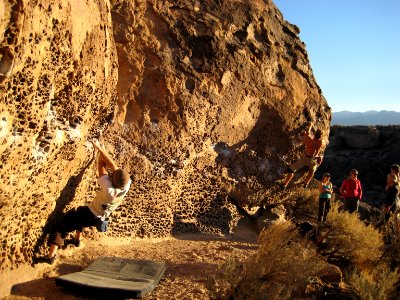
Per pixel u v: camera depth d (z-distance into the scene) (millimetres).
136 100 7250
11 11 3658
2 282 4453
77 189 5789
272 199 10047
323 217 9398
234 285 5289
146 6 7676
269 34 9805
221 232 8680
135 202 7145
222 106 8391
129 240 7059
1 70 3688
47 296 4586
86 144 5711
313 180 12977
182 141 7727
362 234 8633
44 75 4316
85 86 5129
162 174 7457
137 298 4738
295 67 10180
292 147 9898
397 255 8312
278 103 9523
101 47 5391
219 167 8664
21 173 4348
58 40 4402
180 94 7641
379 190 35938
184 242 7566
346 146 40000
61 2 4379
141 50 7402
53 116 4742
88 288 4629
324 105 10820
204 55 8156
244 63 8852
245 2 9609
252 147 9320
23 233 4918
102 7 5492
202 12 8555
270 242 6203
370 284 6426
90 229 6426
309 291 6348
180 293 5090
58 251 5645
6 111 3891
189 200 8234
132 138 7145
